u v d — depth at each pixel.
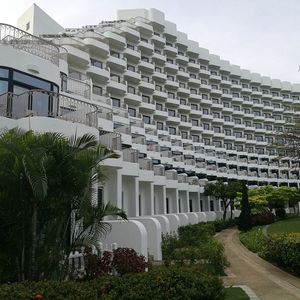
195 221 32.44
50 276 8.04
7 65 14.52
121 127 35.66
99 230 9.13
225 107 80.38
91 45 46.25
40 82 15.73
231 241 25.16
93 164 8.66
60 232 8.29
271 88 90.81
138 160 30.66
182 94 71.25
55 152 8.23
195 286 6.63
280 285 11.28
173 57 71.81
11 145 7.77
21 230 8.05
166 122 65.25
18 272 7.87
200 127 71.69
